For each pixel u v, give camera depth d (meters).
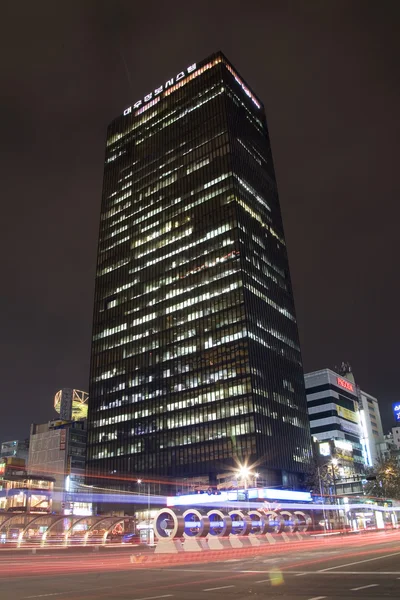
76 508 145.62
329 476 117.50
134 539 82.31
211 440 127.69
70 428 193.75
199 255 151.62
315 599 16.42
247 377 127.69
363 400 195.62
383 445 189.12
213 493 113.56
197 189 161.25
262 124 183.12
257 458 118.38
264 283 148.25
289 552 40.62
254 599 16.91
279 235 166.25
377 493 122.00
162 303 155.50
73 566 35.22
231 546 46.50
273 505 105.00
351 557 33.22
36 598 19.12
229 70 175.88
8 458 141.50
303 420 142.12
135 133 192.50
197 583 22.12
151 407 144.38
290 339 151.00
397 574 22.70
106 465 147.50
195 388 136.62
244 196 154.75
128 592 19.91
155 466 136.00
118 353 160.62
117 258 176.25
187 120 175.12
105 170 197.25
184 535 44.81
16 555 47.47
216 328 138.88
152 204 173.25
